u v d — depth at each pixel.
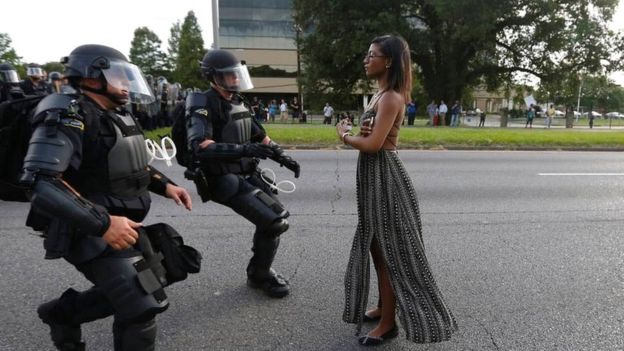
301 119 31.75
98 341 2.63
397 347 2.66
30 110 1.93
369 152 2.49
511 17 29.28
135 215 2.16
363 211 2.57
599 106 69.62
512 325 2.92
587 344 2.70
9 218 5.11
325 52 30.28
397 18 28.14
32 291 3.24
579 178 8.22
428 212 5.70
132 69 2.08
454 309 3.12
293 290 3.39
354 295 2.62
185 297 3.24
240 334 2.76
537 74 31.73
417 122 32.06
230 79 2.96
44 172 1.69
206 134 2.82
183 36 54.59
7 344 2.57
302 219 5.25
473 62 33.06
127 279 1.92
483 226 5.10
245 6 54.81
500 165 9.64
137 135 2.13
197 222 5.07
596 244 4.53
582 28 28.59
